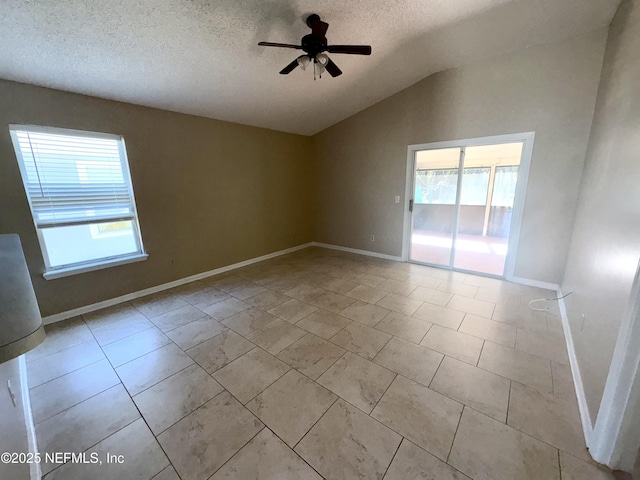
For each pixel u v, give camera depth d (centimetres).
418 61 349
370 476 127
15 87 238
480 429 151
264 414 164
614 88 219
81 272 289
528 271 355
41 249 265
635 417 119
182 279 381
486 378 190
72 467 134
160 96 308
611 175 190
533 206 338
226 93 335
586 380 166
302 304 312
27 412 158
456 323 264
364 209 512
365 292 343
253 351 226
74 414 166
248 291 352
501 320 268
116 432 154
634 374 116
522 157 337
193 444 146
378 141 468
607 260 170
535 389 179
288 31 258
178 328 263
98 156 295
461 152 389
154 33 222
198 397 178
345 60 325
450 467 130
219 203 415
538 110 318
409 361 209
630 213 141
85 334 254
